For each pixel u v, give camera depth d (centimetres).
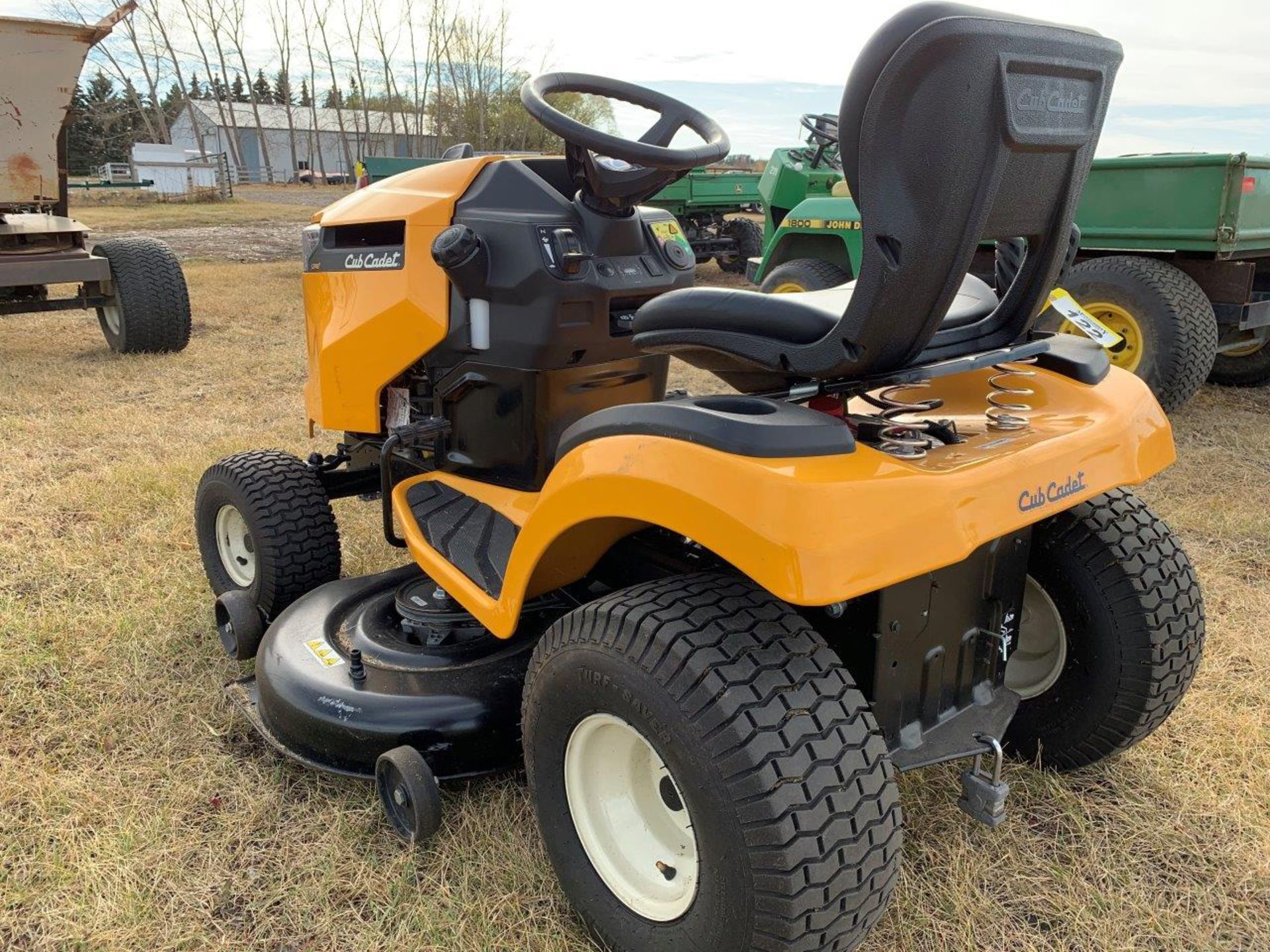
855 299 147
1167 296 482
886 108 135
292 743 217
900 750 178
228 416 526
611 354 246
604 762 172
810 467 141
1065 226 169
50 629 286
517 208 234
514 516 236
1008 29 136
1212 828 207
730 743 138
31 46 627
